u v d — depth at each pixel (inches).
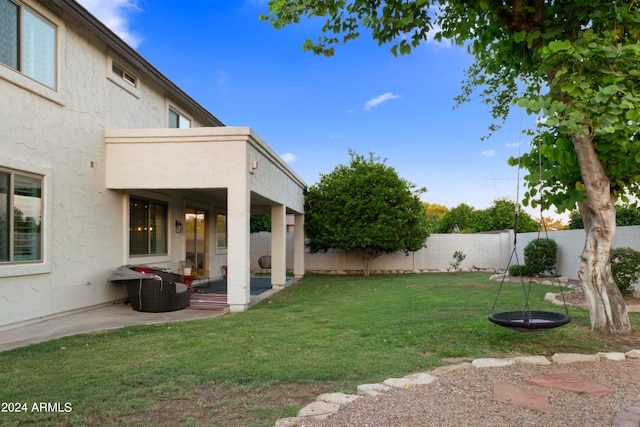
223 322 303.3
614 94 200.7
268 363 196.7
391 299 414.6
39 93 294.4
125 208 398.6
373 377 176.4
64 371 186.4
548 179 251.1
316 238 701.9
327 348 225.3
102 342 242.8
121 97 405.7
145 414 140.3
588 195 246.7
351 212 690.8
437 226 1285.7
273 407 145.2
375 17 249.0
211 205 604.7
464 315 319.0
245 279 354.9
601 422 129.3
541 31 244.1
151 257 442.0
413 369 187.6
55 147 312.5
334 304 387.9
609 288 255.1
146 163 367.2
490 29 257.6
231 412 141.3
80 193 339.9
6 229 271.9
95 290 359.6
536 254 596.7
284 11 235.5
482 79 377.4
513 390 155.8
